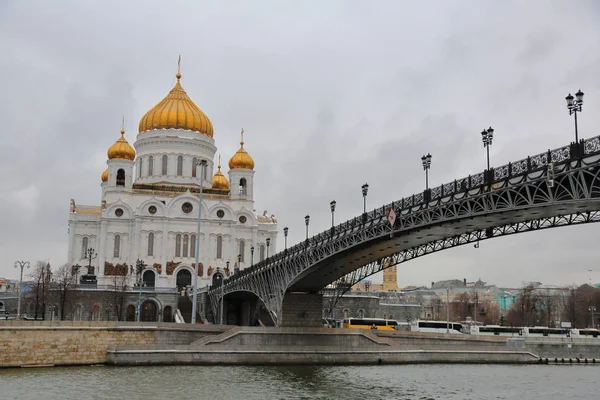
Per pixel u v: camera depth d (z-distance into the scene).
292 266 87.31
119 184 158.12
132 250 151.62
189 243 154.25
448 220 56.44
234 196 163.75
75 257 154.75
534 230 56.22
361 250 73.75
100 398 53.16
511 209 49.12
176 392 57.34
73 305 129.75
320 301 97.25
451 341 100.19
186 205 155.88
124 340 79.62
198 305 142.50
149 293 136.12
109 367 74.69
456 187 55.53
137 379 64.62
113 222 152.88
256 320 127.00
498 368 91.31
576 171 42.88
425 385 67.69
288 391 60.34
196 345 81.94
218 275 154.12
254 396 56.72
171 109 166.25
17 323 71.56
